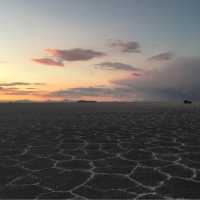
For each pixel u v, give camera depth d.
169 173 4.04
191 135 7.86
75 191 3.30
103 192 3.27
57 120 12.55
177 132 8.47
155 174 3.99
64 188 3.41
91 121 12.08
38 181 3.70
